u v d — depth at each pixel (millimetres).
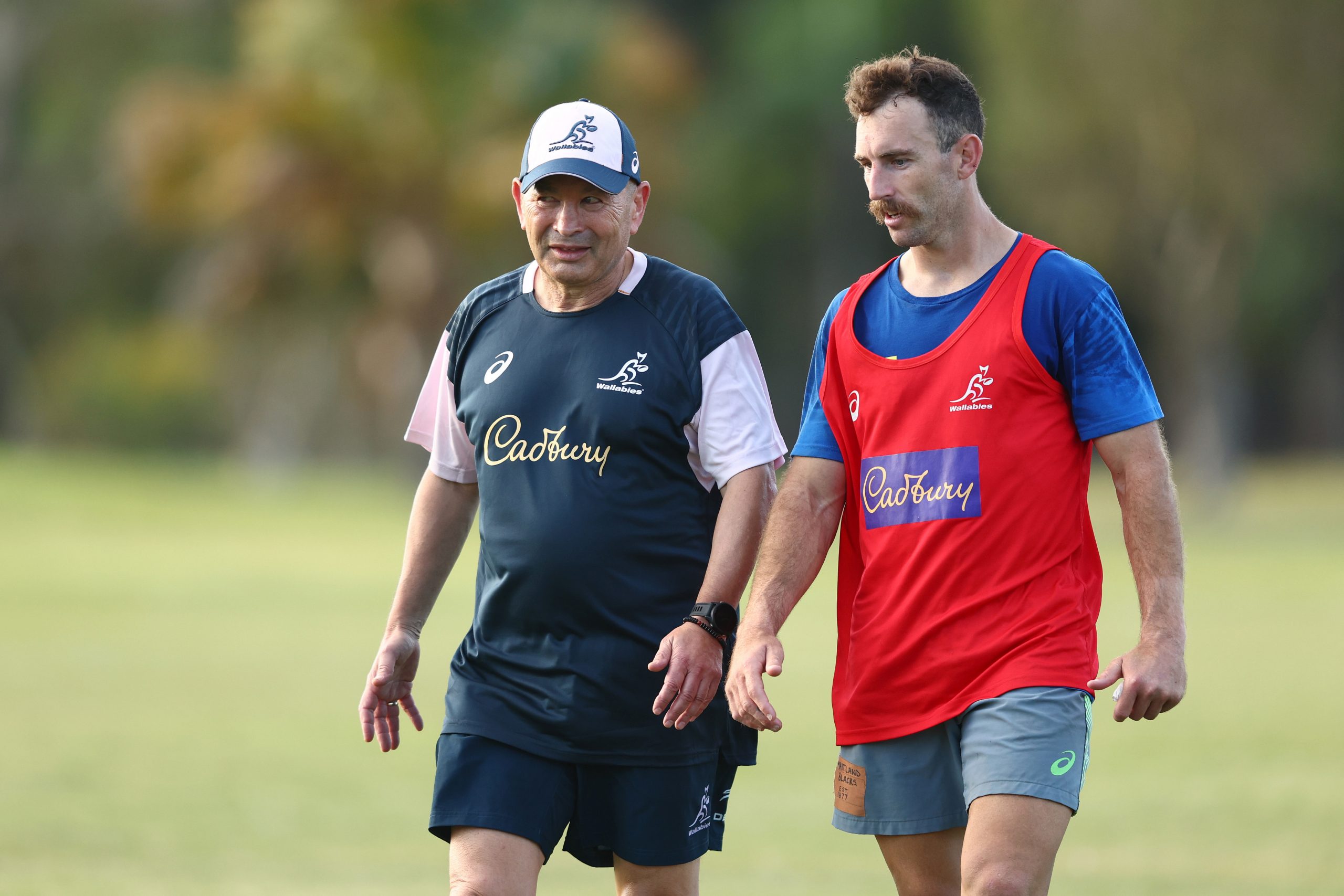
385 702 16047
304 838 25984
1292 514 117000
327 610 61500
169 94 117500
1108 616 57781
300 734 36406
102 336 169125
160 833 26188
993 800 13398
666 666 14359
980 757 13648
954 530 14086
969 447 14109
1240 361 143000
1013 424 14102
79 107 168125
